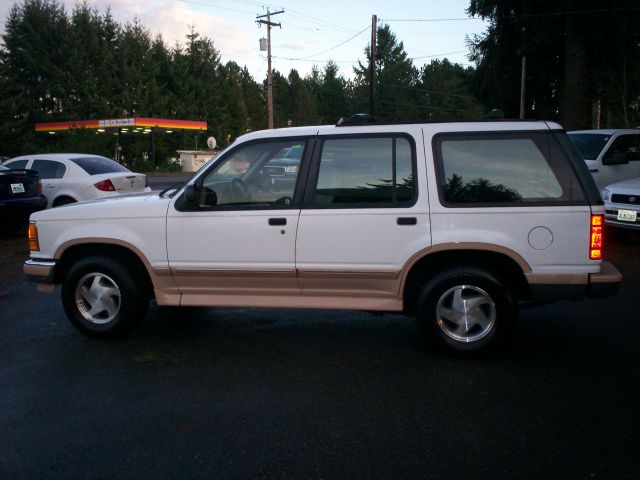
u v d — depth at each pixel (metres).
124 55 54.91
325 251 4.78
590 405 3.88
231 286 5.05
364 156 4.75
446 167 4.64
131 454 3.31
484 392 4.11
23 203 10.55
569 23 24.69
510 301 4.64
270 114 41.06
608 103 26.39
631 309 6.20
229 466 3.17
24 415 3.84
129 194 5.84
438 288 4.67
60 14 54.38
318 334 5.48
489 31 28.08
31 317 6.15
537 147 4.55
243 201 4.95
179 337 5.43
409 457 3.24
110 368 4.67
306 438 3.48
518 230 4.51
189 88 61.44
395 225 4.64
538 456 3.24
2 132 46.16
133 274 5.29
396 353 4.94
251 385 4.29
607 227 10.10
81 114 52.44
